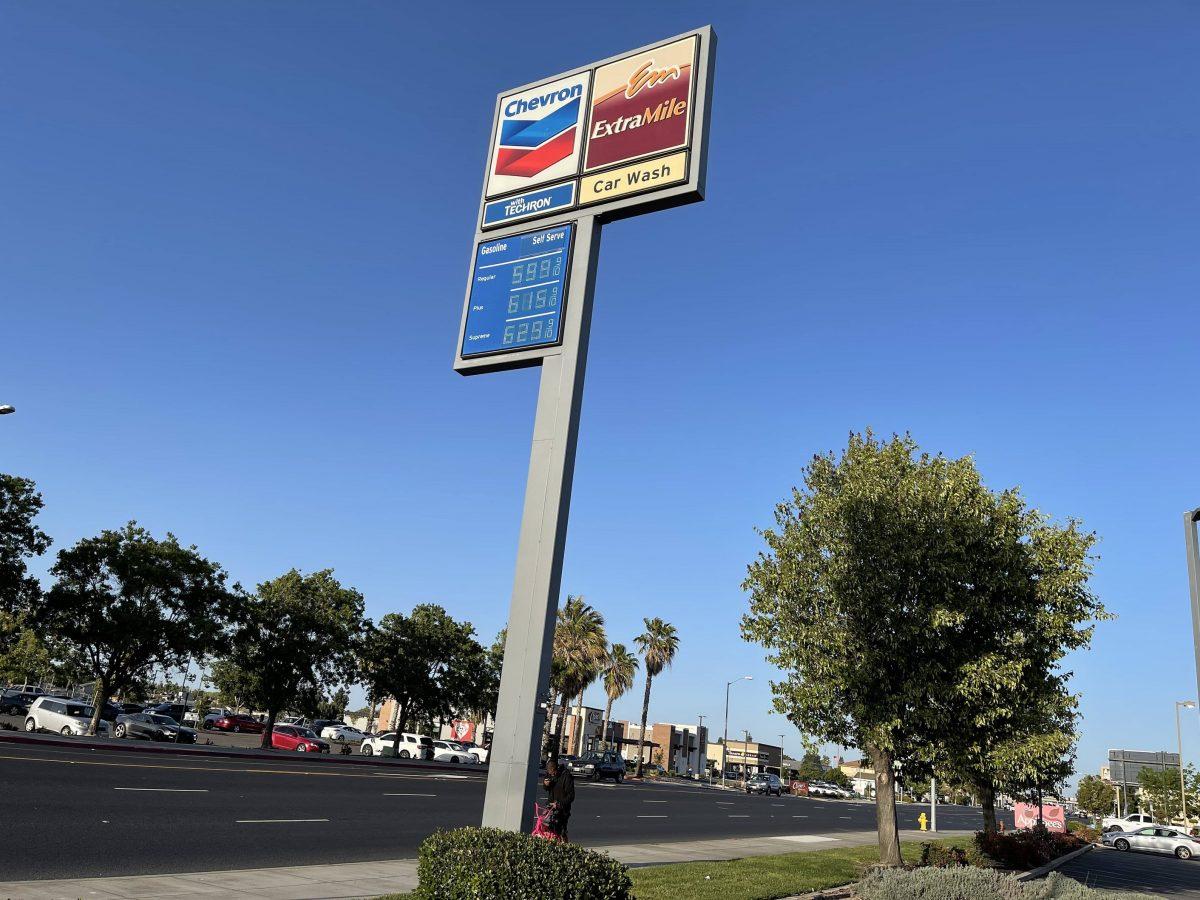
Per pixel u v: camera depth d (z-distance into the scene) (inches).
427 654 2097.7
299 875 455.5
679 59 539.8
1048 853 1208.8
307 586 1961.1
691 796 1834.4
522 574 463.5
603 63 568.7
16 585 1537.9
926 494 722.8
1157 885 1026.7
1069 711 950.4
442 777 1403.8
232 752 1382.9
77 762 895.1
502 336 534.3
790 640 748.6
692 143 514.3
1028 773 704.4
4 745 1008.9
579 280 520.7
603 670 2746.1
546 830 557.0
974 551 721.0
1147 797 3745.1
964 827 1856.5
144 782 790.5
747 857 773.3
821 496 773.3
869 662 711.1
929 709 695.7
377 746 2044.8
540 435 491.5
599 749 2714.1
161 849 494.3
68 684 1809.8
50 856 437.1
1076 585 724.0
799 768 5821.9
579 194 543.8
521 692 438.6
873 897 554.6
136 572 1592.0
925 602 714.8
